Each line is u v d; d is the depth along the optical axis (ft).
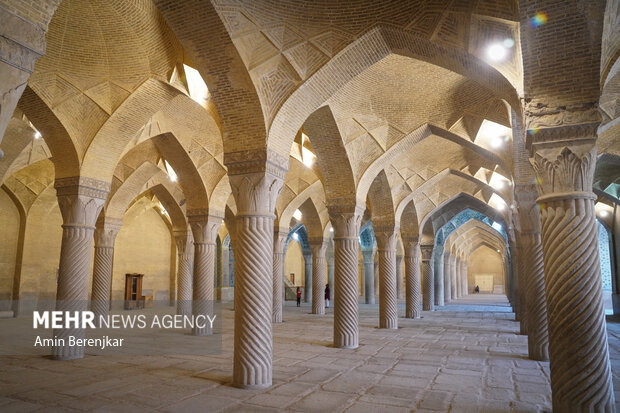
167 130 24.07
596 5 9.73
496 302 58.70
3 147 23.44
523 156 19.40
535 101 10.95
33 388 13.57
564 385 10.36
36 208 35.73
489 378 15.07
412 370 16.24
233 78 14.35
